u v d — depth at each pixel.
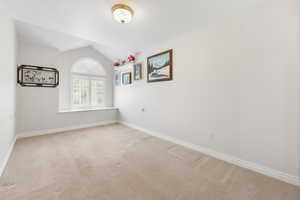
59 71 3.87
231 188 1.48
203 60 2.32
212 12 1.95
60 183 1.54
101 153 2.36
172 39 2.83
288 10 1.52
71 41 3.30
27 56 3.15
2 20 1.80
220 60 2.11
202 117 2.38
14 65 2.62
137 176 1.70
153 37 2.84
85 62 4.43
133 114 4.09
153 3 1.83
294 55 1.50
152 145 2.74
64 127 3.74
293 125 1.52
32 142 2.83
